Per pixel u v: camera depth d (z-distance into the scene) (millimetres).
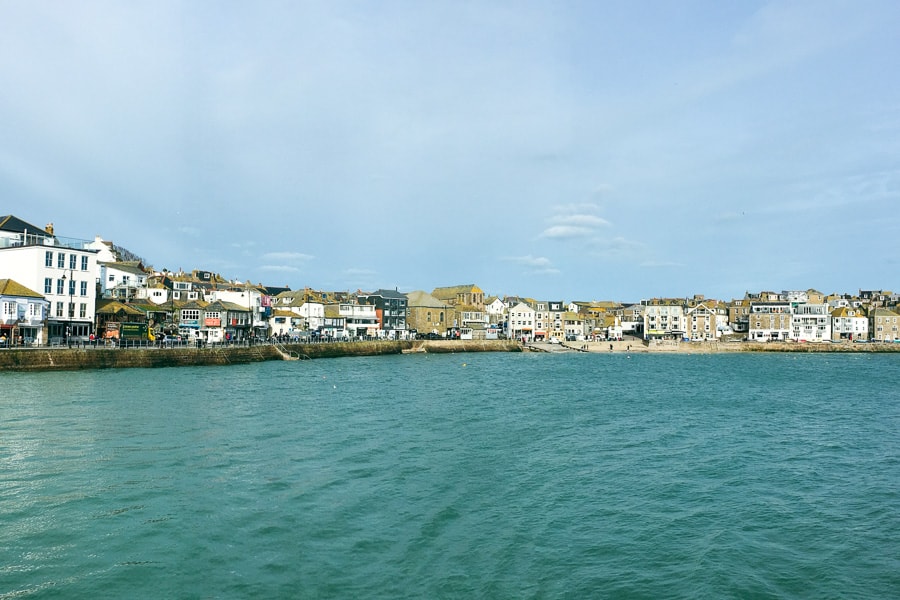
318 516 25953
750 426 49719
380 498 28500
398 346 156375
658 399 66625
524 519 26531
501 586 20484
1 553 21891
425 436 42312
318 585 20078
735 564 22594
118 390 59969
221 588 19719
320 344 128625
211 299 137000
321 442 39344
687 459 37656
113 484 29203
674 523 26547
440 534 24547
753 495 30625
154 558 21656
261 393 62375
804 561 22984
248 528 24438
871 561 23078
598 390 75188
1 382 64562
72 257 92500
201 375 78938
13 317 83000
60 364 77688
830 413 57781
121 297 120750
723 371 112125
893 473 35000
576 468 34875
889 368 123938
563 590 20375
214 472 31609
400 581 20562
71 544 22656
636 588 20641
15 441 36875
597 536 24922
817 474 34656
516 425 47656
